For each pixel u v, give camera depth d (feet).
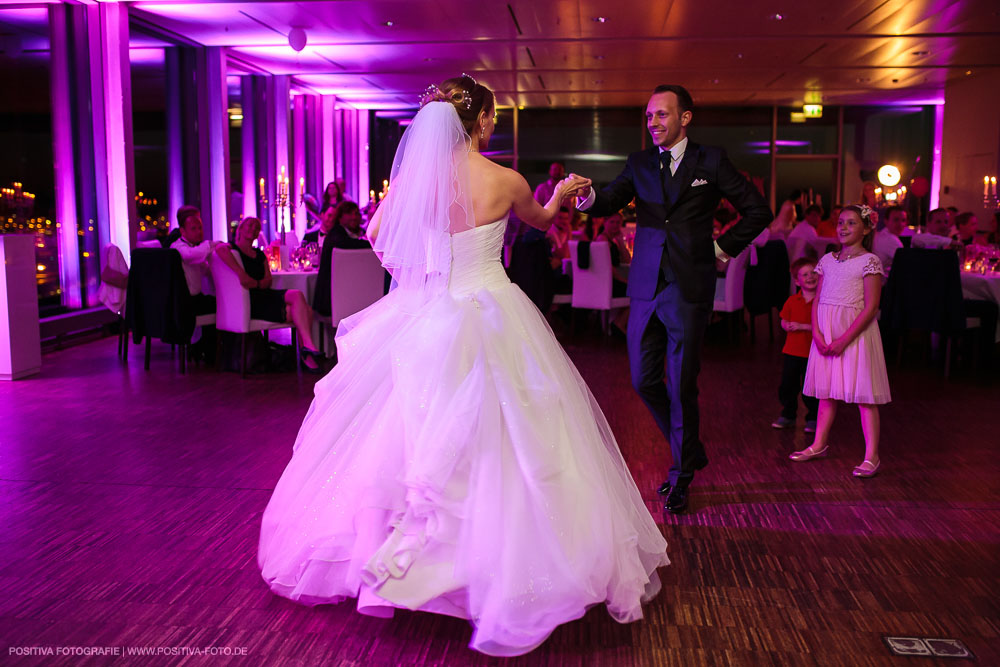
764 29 30.81
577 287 25.45
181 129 33.42
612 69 39.58
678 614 7.75
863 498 11.00
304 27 30.30
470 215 7.69
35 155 24.94
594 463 7.58
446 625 7.52
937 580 8.46
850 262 11.83
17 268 18.97
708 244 10.15
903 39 32.63
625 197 10.55
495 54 35.78
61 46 25.58
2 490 11.27
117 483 11.57
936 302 19.22
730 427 14.80
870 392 11.69
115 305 21.97
